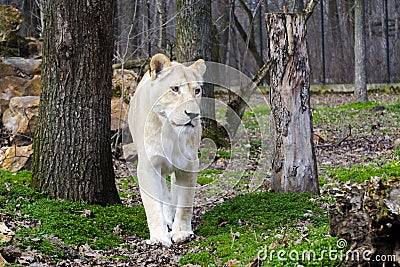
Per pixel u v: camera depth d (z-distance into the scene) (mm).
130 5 25812
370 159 14844
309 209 9008
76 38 9539
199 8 18203
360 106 26766
